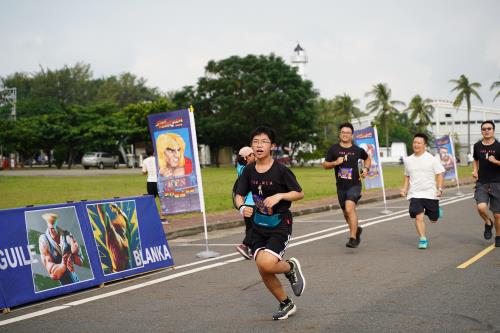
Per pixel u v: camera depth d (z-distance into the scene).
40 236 6.55
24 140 61.62
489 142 9.44
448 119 99.12
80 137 60.25
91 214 7.31
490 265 7.80
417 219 9.41
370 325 5.10
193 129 10.02
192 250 10.29
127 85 110.88
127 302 6.28
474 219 13.71
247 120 58.34
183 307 5.99
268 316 5.55
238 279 7.43
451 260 8.26
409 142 99.50
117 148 65.81
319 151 63.81
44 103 87.94
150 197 8.44
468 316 5.31
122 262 7.55
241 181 5.39
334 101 80.62
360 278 7.16
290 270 5.49
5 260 6.10
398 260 8.39
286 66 57.81
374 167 19.08
